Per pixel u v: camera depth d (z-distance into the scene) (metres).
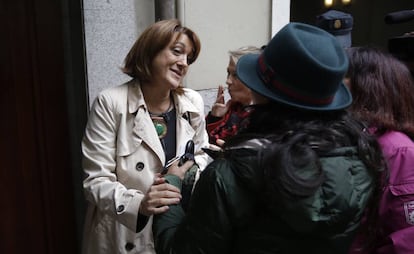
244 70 1.16
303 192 0.95
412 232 1.23
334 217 0.98
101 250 1.80
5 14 2.16
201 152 1.91
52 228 2.51
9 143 2.29
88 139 1.71
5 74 2.21
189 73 2.86
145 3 2.60
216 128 2.36
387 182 1.16
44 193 2.44
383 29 7.06
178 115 1.84
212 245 1.07
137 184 1.71
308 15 7.82
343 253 1.05
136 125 1.72
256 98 1.15
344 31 2.32
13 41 2.21
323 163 1.02
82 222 2.62
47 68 2.32
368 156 1.08
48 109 2.36
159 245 1.25
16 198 2.37
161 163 1.75
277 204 0.99
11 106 2.26
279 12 3.28
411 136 1.41
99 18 2.38
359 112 1.42
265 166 0.99
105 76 2.45
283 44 1.05
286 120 1.05
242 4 3.06
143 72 1.72
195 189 1.13
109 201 1.59
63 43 2.36
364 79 1.44
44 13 2.26
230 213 1.05
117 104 1.71
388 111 1.40
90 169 1.69
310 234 1.01
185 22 2.75
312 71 1.01
